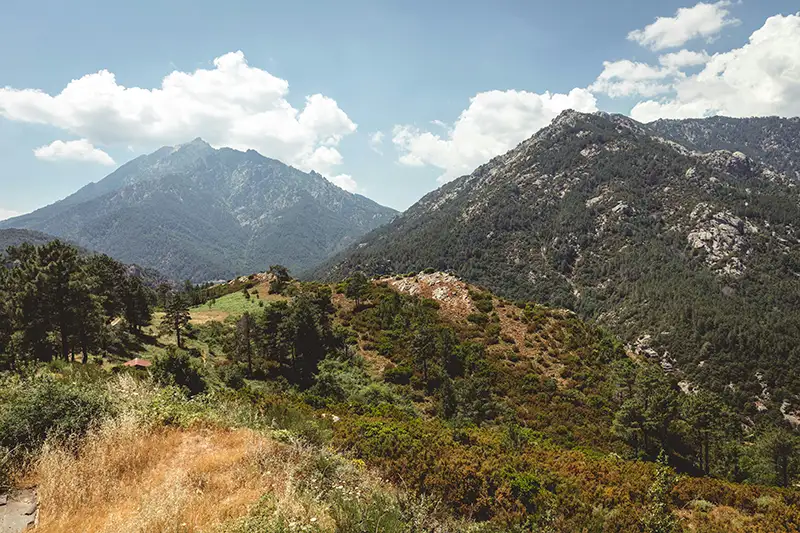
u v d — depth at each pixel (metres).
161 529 5.54
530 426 34.38
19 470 7.01
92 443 7.79
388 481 11.46
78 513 6.08
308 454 8.81
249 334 44.62
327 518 6.63
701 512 14.99
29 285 30.84
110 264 53.66
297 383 40.56
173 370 25.28
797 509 14.88
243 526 5.70
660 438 34.44
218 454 8.27
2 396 8.86
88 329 35.19
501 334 50.31
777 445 38.34
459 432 20.36
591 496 14.04
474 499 12.27
